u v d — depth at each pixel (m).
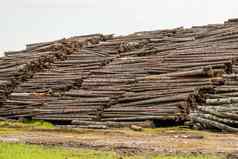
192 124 52.50
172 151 37.31
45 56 72.50
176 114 53.44
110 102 58.75
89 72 66.38
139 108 56.16
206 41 66.19
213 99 53.69
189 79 56.78
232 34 65.62
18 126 57.12
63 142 42.78
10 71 70.56
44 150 36.06
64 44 74.75
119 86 60.72
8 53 78.19
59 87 65.81
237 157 34.34
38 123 60.62
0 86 67.81
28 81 69.19
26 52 77.25
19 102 65.38
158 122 54.91
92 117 58.25
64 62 71.81
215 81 55.41
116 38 79.38
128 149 38.44
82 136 47.97
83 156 33.88
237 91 53.72
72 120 59.34
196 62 60.16
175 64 61.22
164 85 57.59
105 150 37.88
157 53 67.25
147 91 57.94
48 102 63.31
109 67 66.00
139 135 48.44
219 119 51.50
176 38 71.44
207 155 35.03
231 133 50.28
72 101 61.38
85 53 73.12
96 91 61.56
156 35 75.56
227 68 57.72
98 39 79.50
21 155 32.56
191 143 42.31
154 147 39.59
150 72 62.00
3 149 34.78
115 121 56.75
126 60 66.19
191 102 54.44
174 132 50.12
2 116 65.19
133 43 73.06
